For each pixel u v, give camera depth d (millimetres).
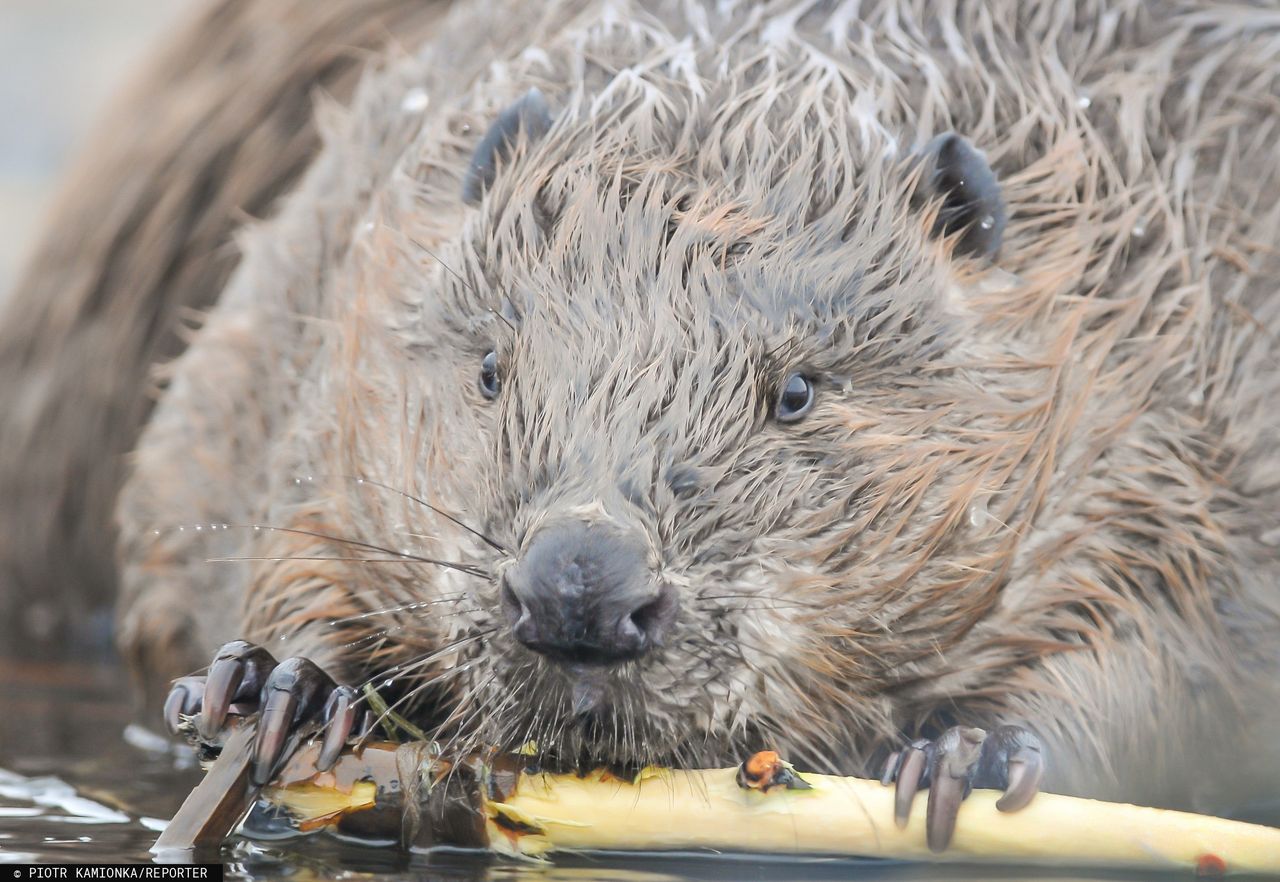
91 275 19969
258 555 12688
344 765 10016
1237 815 12109
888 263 10484
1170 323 11695
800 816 9688
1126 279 11719
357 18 19250
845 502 10180
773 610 9930
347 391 11422
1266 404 11922
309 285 13156
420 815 9898
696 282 10109
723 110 10898
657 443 9703
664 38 12125
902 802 9633
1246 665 11750
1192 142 12523
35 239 20719
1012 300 10953
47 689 16375
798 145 10727
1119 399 11312
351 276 12242
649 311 10039
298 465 12039
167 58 20359
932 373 10562
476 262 10828
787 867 9680
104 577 19969
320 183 13977
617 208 10297
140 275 19688
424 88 13633
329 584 11625
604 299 10125
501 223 10719
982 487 10617
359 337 11484
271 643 11961
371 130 13695
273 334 13297
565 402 9852
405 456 10953
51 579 20203
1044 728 10922
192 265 19484
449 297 10953
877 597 10352
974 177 11008
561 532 9164
